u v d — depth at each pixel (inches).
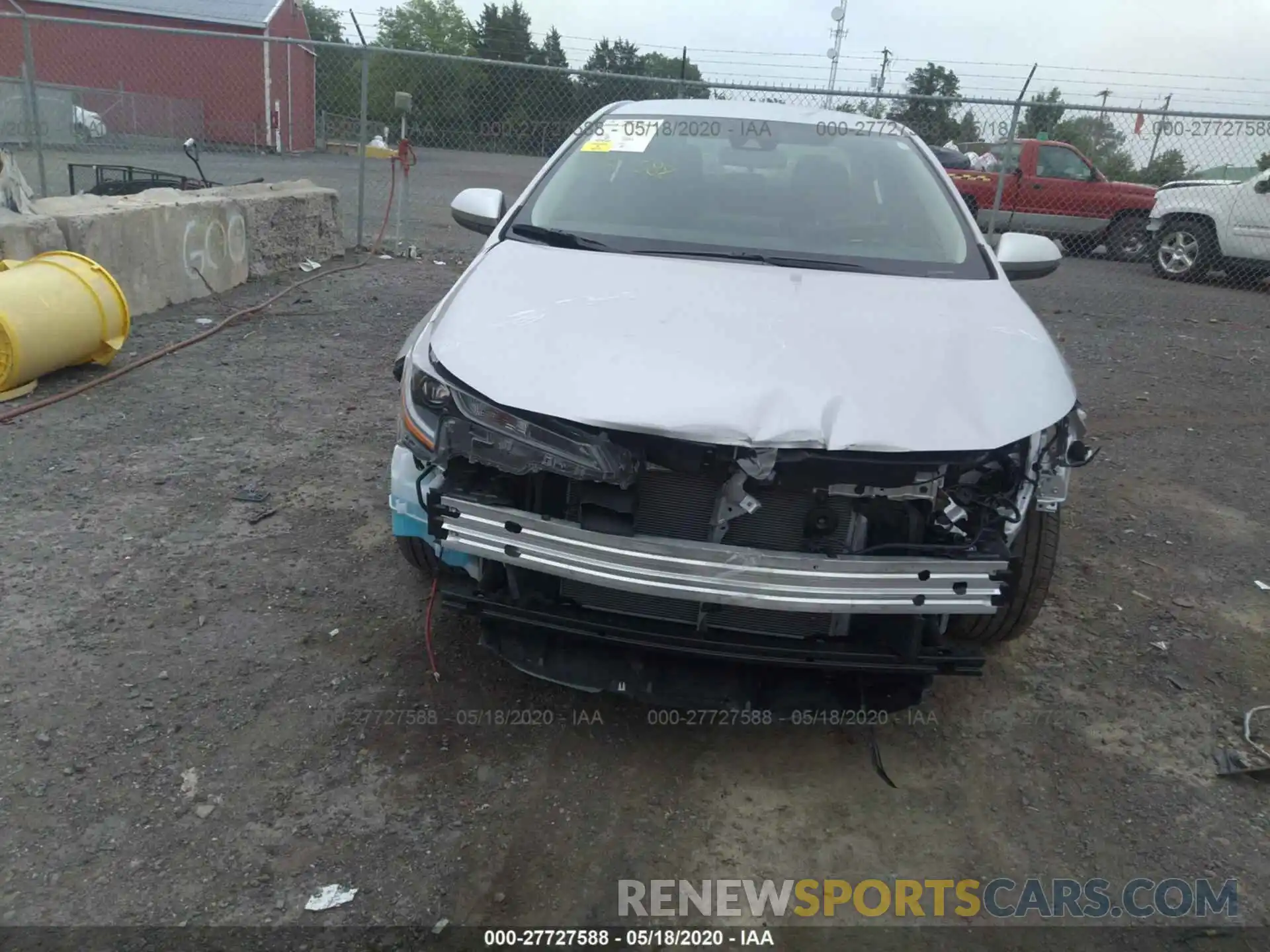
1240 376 315.9
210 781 110.2
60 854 99.2
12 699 120.3
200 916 93.4
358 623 141.9
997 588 103.2
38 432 202.5
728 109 176.9
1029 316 128.2
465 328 113.5
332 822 105.7
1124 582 169.8
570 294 120.3
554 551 102.5
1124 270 548.1
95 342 238.1
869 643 110.7
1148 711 134.1
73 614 139.0
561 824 108.0
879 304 123.4
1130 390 295.3
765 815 111.8
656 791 114.3
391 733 120.1
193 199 333.4
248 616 141.7
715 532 104.3
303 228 387.5
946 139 494.6
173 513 171.2
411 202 543.8
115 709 120.2
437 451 105.6
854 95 399.9
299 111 1032.2
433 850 103.1
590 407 100.2
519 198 155.3
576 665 114.3
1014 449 105.0
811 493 103.7
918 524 105.1
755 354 107.7
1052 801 116.3
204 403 226.8
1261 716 133.8
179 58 1010.7
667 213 147.6
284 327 300.4
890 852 107.4
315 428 215.8
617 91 438.3
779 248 140.6
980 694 135.8
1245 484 219.8
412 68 447.2
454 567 121.5
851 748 124.3
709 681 113.3
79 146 694.5
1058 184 566.3
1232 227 486.3
